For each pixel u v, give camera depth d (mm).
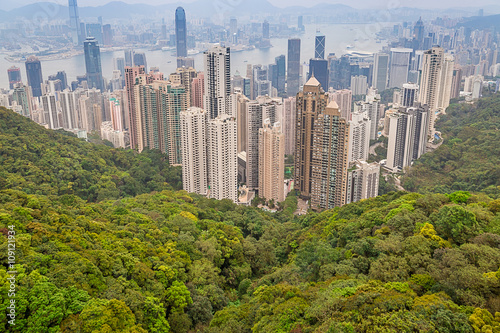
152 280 110438
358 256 110250
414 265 97250
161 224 152375
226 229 167625
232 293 133500
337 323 79875
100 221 139625
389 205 142875
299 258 136125
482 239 100812
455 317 76500
